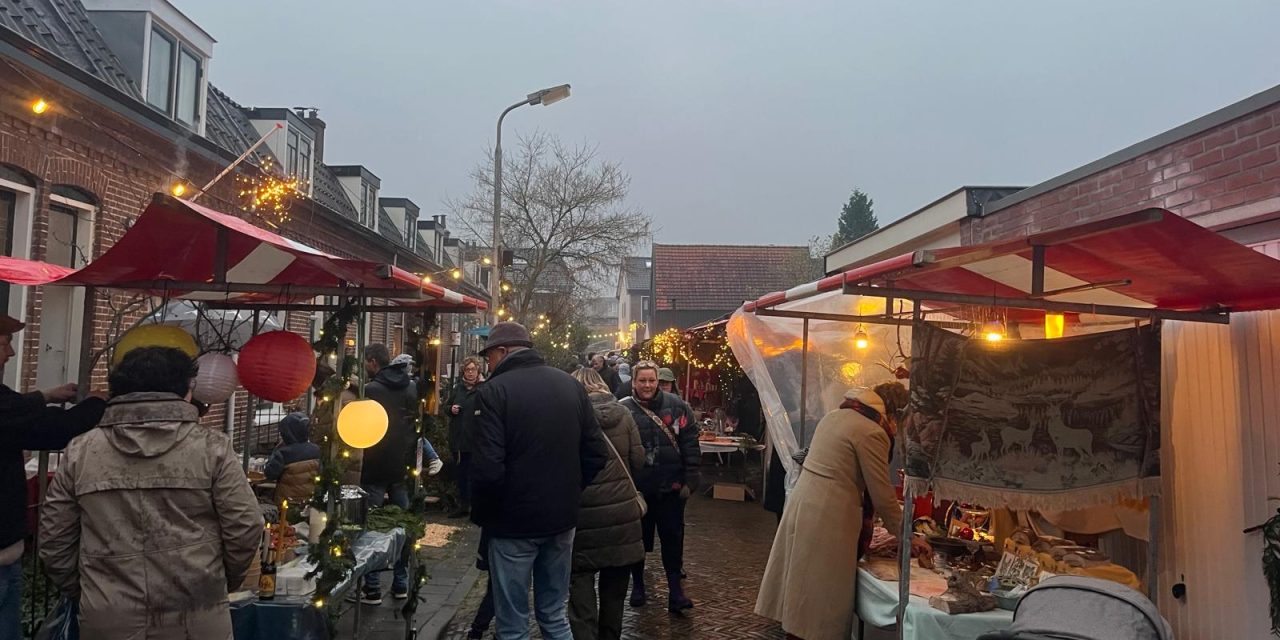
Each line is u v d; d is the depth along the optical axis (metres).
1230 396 3.78
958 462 3.47
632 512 4.28
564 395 3.88
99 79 7.40
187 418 2.69
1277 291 3.27
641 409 5.45
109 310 7.86
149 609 2.54
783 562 4.18
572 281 27.73
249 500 2.72
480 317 24.00
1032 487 3.46
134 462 2.59
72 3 9.12
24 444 2.89
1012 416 3.50
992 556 4.31
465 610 5.55
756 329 5.92
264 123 13.52
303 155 14.51
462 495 7.09
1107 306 3.50
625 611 5.50
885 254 8.76
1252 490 3.65
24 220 7.02
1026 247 2.77
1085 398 3.51
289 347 3.71
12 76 6.51
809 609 3.91
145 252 3.50
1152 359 3.54
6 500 2.94
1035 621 1.97
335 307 4.53
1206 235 2.63
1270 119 3.73
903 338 5.92
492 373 4.00
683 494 5.48
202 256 3.79
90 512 2.55
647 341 15.99
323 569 3.40
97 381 7.80
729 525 8.66
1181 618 4.06
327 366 3.87
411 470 4.81
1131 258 3.00
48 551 2.57
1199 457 3.97
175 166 9.19
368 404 3.76
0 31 6.10
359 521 4.35
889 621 3.71
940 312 4.87
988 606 3.52
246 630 3.29
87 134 7.64
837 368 5.88
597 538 4.18
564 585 3.93
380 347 6.45
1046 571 3.67
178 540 2.59
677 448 5.45
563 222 26.91
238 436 10.32
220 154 9.91
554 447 3.79
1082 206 5.27
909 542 3.55
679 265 31.58
